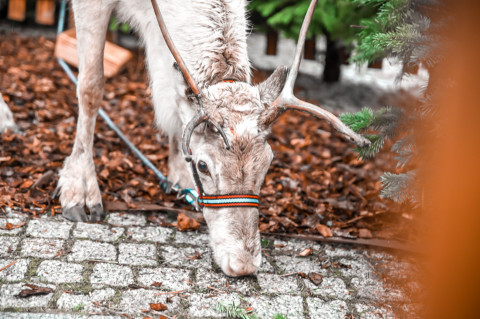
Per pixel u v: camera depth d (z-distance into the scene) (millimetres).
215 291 2961
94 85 3678
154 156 4754
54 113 5414
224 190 2758
